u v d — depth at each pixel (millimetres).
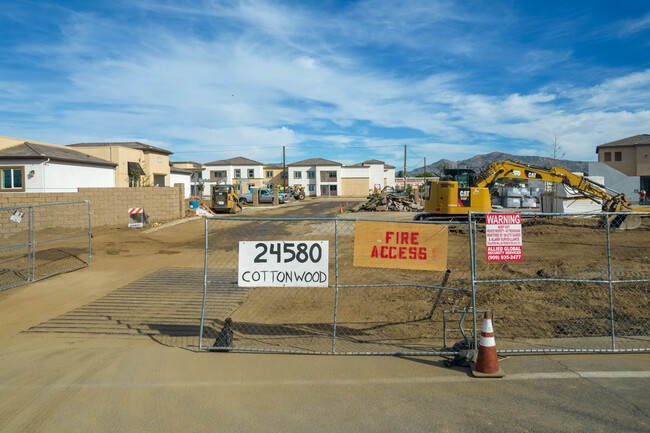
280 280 6406
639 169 47188
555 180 20844
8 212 20531
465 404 4586
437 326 7594
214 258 15297
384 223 6379
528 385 5012
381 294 9641
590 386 4941
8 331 7719
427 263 6348
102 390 5051
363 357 6109
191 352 6398
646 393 4734
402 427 4141
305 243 6379
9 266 13234
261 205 45812
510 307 8180
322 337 7191
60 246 17047
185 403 4703
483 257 14039
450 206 19891
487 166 21203
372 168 79812
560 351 6016
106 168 32406
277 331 7566
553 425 4117
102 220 23016
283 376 5410
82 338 7273
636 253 14234
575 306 8125
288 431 4102
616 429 4027
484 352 5312
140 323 8117
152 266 13773
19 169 26281
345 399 4750
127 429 4184
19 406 4688
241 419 4348
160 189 24547
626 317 7477
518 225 6148
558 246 15961
